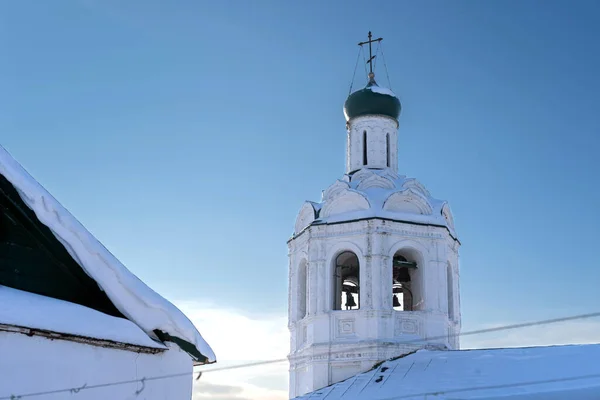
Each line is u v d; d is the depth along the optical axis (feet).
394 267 98.22
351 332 89.92
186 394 32.09
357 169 103.91
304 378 92.73
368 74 109.91
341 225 94.07
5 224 28.37
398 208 95.30
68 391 25.73
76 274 29.22
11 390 23.86
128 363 28.66
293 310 97.60
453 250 98.53
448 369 78.54
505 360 77.00
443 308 91.66
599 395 62.39
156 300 29.96
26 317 24.66
